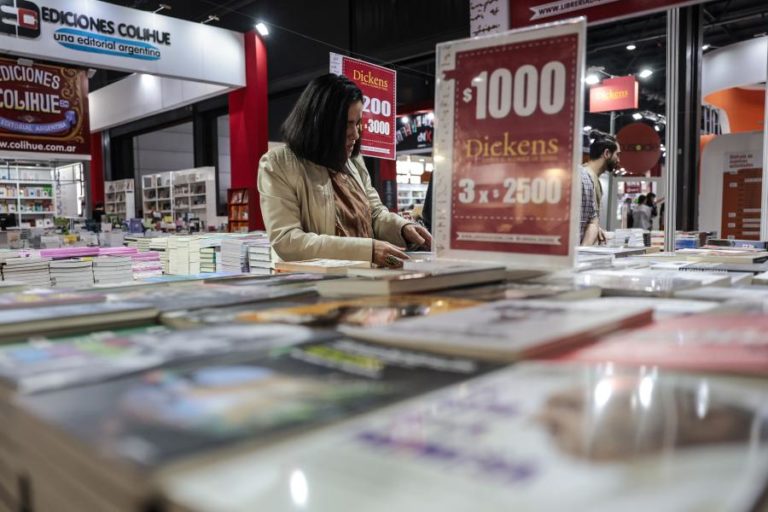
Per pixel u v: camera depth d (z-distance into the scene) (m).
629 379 0.45
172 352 0.55
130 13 7.21
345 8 8.91
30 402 0.39
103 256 3.91
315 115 1.88
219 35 8.57
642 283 1.07
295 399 0.40
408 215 9.18
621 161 6.04
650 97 17.33
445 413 0.37
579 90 1.06
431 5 7.65
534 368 0.49
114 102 13.31
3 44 6.06
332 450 0.32
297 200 1.91
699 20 6.12
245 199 9.48
